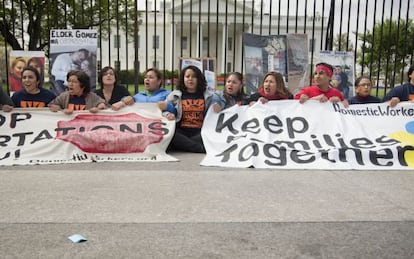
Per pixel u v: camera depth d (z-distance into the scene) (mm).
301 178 3629
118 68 7105
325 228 2422
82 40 6500
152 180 3467
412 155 4258
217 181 3469
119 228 2375
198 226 2424
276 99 5160
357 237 2295
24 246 2113
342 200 2979
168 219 2531
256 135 4586
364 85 5188
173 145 4918
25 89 5094
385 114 4871
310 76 7117
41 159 4211
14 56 6527
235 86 5133
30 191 3094
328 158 4188
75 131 4570
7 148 4324
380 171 3977
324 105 4914
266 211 2707
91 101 5023
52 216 2555
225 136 4680
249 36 6820
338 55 6957
